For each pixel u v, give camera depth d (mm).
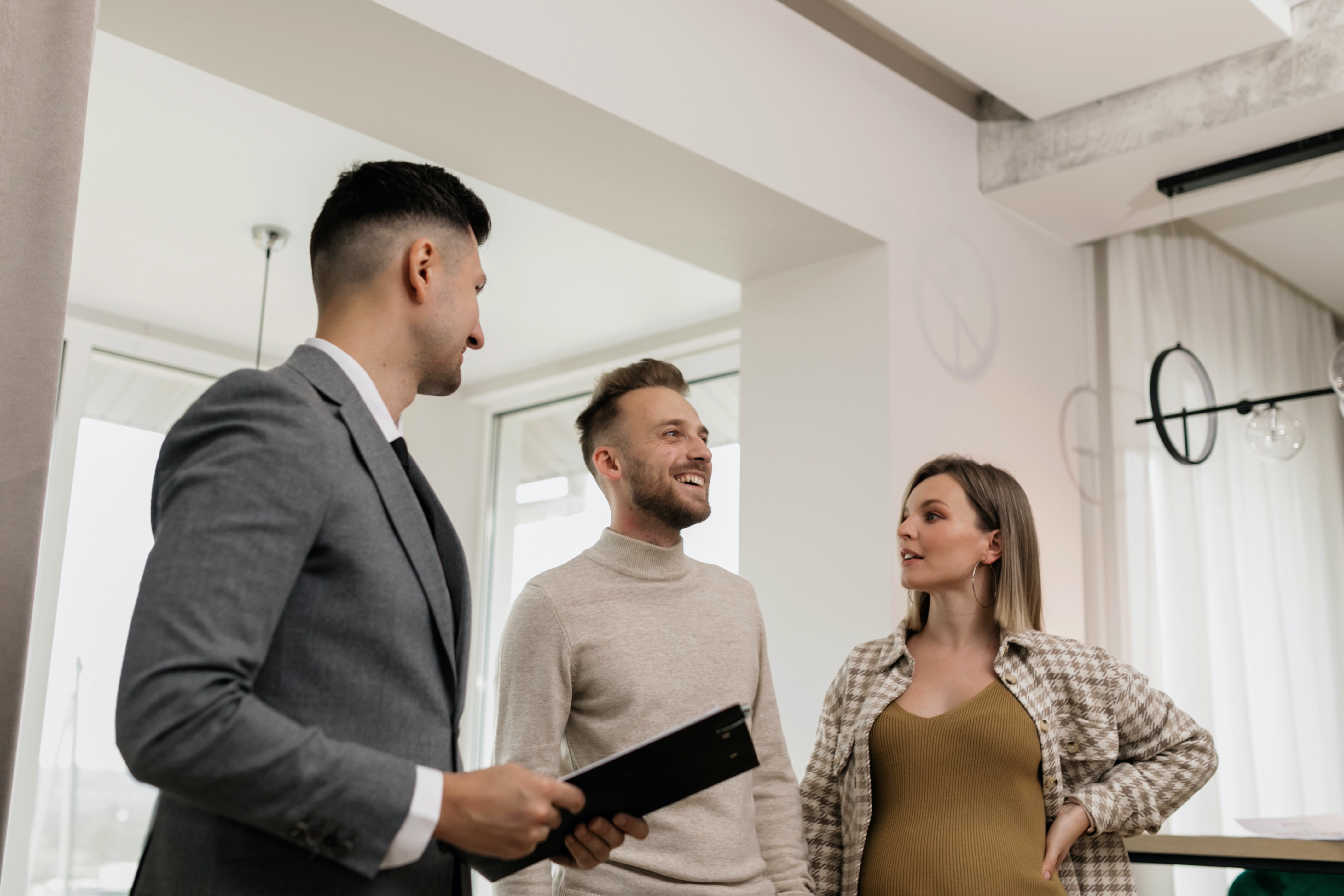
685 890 1520
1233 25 2699
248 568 876
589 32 2275
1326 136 2840
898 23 2715
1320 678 3713
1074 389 3473
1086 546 3412
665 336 4512
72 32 1310
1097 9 2633
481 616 5055
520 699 1603
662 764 1043
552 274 3967
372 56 2098
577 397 4934
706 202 2668
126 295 4199
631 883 1525
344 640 968
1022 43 2781
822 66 2805
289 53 2092
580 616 1639
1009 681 1858
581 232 3629
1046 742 1817
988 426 3070
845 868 1868
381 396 1104
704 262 3031
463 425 5199
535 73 2162
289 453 937
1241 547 3527
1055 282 3494
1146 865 2996
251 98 2918
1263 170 2988
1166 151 2967
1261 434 2863
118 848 4039
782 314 3051
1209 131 2865
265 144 3145
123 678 844
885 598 2670
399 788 882
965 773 1781
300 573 960
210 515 882
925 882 1710
